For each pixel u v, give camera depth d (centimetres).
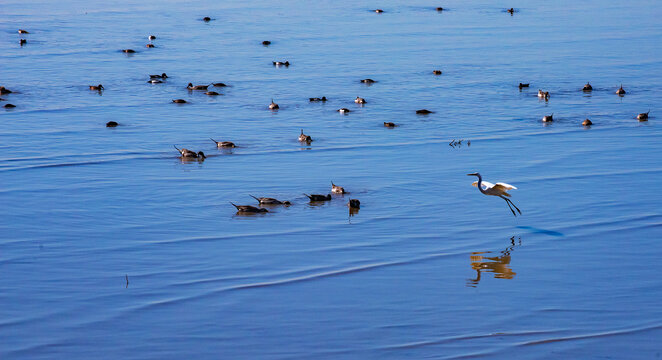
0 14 12219
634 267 2950
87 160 4506
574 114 5778
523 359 2267
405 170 4300
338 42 9531
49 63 8088
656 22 11069
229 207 3675
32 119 5591
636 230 3344
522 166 4372
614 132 5206
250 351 2327
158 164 4444
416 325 2486
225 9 13112
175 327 2475
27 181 4088
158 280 2838
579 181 4072
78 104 6147
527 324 2492
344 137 5097
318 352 2319
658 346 2345
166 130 5309
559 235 3300
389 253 3102
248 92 6694
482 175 4191
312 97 6425
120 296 2698
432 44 9300
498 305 2627
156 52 8919
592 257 3053
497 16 12050
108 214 3578
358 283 2814
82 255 3081
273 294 2719
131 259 3042
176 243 3209
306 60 8312
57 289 2753
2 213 3575
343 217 3522
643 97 6378
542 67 7788
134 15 12288
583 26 10775
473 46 9125
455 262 3014
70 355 2303
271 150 4759
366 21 11475
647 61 8031
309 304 2638
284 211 3603
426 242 3225
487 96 6475
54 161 4478
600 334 2423
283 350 2333
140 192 3909
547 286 2784
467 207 3672
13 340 2386
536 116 5722
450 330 2450
